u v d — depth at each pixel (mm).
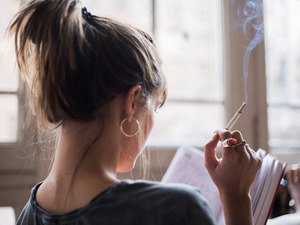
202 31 1320
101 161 480
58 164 504
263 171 652
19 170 1039
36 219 497
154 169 1176
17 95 1072
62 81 459
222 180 591
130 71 486
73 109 463
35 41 491
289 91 1426
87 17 502
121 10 1220
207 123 1296
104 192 447
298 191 1002
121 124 499
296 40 1446
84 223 441
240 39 1319
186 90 1288
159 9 1269
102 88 466
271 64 1395
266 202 622
